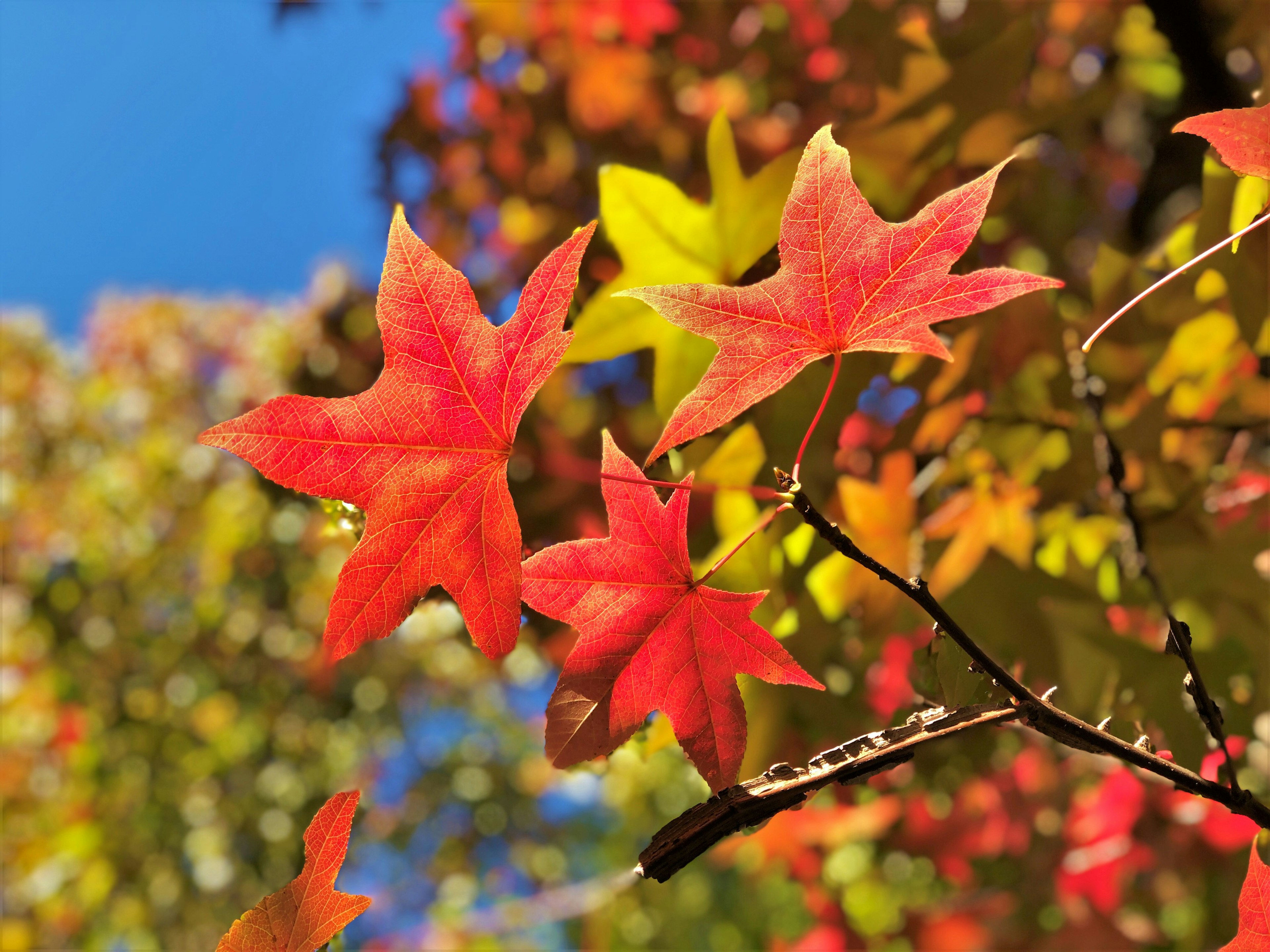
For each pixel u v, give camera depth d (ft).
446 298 1.72
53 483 10.88
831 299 1.73
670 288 1.72
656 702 1.78
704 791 2.91
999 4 2.94
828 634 2.89
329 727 10.18
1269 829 1.71
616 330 2.35
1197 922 4.78
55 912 9.50
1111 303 2.93
